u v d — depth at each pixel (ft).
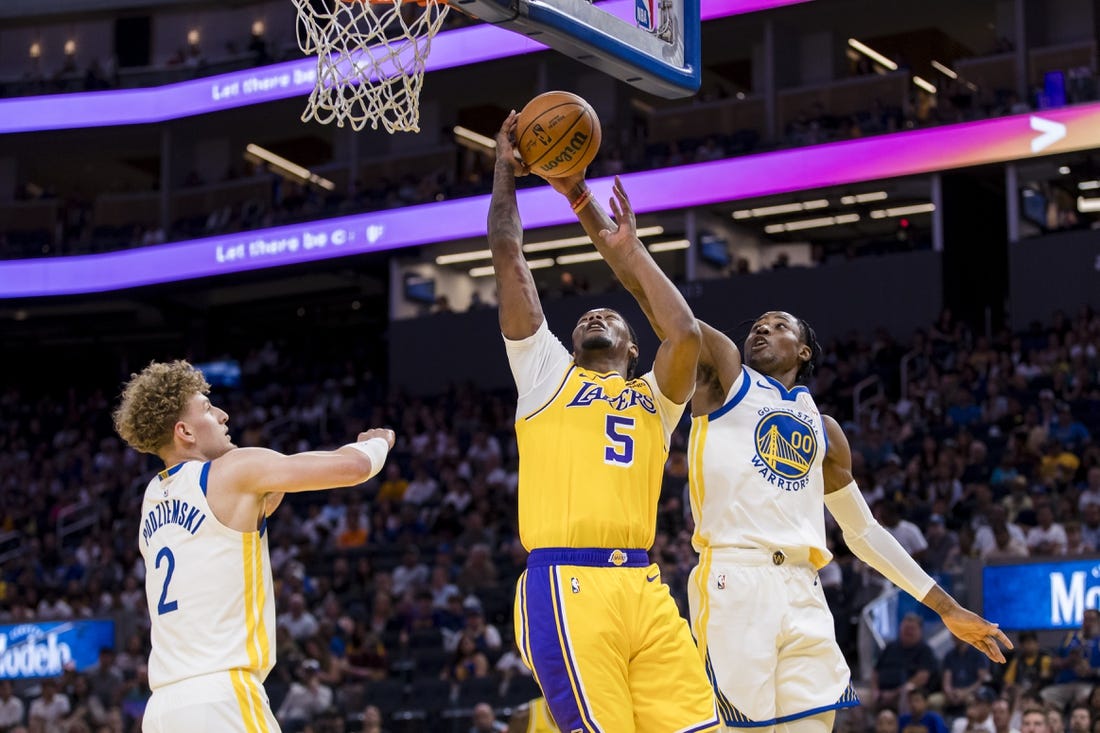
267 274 93.76
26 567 69.56
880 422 63.67
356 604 56.95
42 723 49.85
